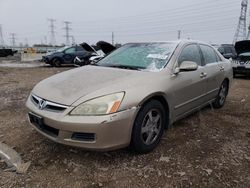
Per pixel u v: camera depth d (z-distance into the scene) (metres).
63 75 3.43
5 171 2.69
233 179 2.56
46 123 2.72
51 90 2.92
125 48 4.13
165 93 3.12
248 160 2.94
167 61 3.43
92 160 2.88
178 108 3.51
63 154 3.02
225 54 11.67
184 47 3.82
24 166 2.75
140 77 3.04
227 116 4.55
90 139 2.58
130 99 2.69
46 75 10.98
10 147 3.22
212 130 3.85
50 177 2.57
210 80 4.32
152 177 2.57
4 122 4.16
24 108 4.99
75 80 3.07
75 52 16.62
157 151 3.12
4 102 5.47
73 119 2.54
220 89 4.96
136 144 2.85
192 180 2.53
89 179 2.54
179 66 3.47
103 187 2.42
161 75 3.20
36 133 3.65
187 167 2.76
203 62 4.25
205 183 2.49
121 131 2.63
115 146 2.64
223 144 3.35
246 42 10.01
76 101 2.62
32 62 21.78
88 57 16.39
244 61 10.16
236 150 3.18
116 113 2.57
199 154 3.05
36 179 2.54
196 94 3.92
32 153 3.06
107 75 3.13
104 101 2.59
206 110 4.91
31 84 8.12
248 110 5.00
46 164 2.80
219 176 2.60
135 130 2.79
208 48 4.62
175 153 3.07
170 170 2.70
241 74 10.41
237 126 4.05
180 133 3.70
